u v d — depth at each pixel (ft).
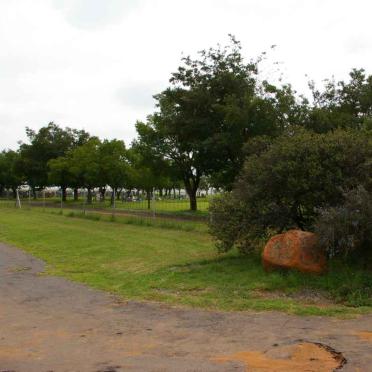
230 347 19.08
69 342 20.25
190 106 84.17
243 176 37.60
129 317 24.48
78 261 43.68
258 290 29.43
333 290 28.12
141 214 94.48
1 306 27.45
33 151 185.16
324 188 33.30
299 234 31.50
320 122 77.00
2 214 112.27
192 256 42.83
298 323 22.56
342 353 17.88
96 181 148.36
